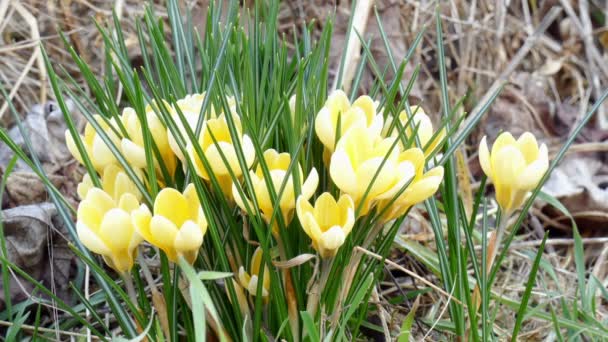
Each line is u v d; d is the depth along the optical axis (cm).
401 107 50
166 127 49
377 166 45
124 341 48
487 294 53
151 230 44
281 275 50
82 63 51
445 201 54
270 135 49
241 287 50
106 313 61
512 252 74
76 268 66
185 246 45
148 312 51
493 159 50
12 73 83
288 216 47
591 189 82
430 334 62
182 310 50
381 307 56
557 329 55
